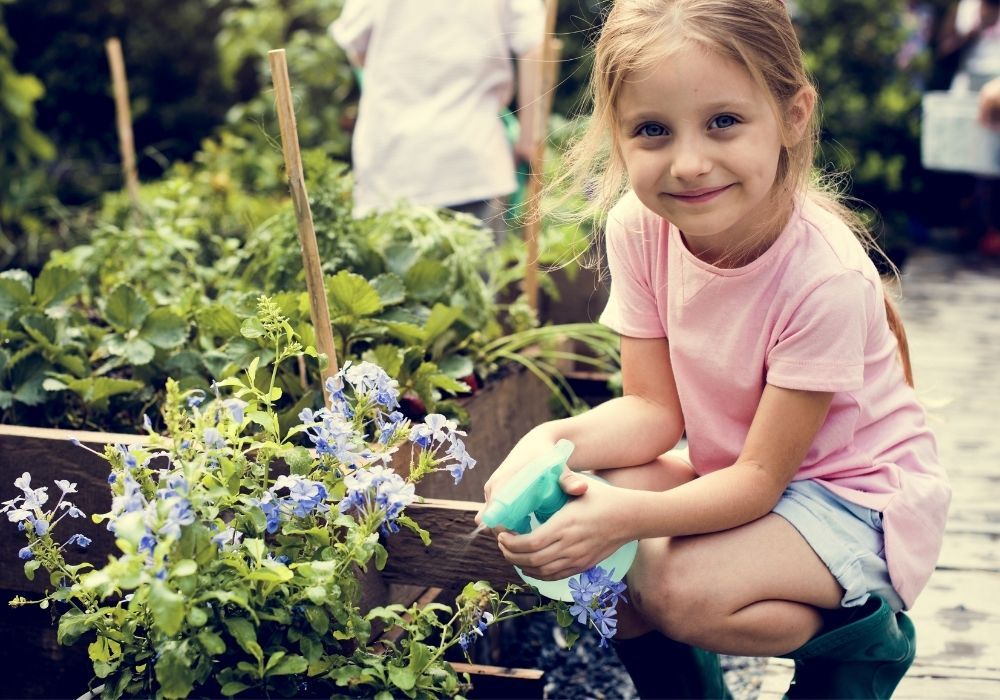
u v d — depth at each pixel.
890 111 6.86
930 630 2.19
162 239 2.74
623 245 1.79
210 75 6.99
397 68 3.13
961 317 4.93
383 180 3.13
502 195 3.18
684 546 1.58
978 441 3.33
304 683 1.49
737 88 1.47
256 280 2.44
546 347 2.74
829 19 7.01
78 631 1.46
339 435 1.45
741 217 1.57
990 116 5.59
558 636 2.53
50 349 2.16
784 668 2.12
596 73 1.60
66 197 5.96
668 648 1.71
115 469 1.51
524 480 1.45
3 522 1.80
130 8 6.91
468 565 1.61
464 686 1.57
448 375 2.24
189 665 1.36
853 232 1.80
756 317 1.63
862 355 1.58
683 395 1.73
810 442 1.59
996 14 6.00
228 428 1.50
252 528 1.51
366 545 1.45
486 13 3.14
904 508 1.64
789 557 1.56
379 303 2.09
